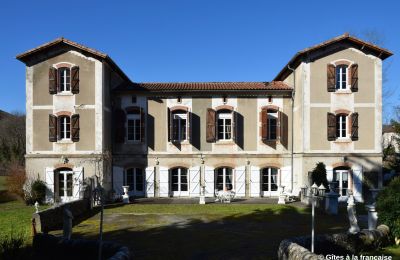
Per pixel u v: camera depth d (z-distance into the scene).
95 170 22.75
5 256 8.77
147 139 25.23
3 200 24.11
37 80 23.30
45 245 10.58
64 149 23.06
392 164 31.80
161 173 25.11
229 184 25.31
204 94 25.22
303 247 9.08
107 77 24.22
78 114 23.03
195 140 25.17
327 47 23.44
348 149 23.27
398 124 31.28
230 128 25.39
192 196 25.03
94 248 9.73
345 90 23.47
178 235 13.20
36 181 22.62
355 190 23.11
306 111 23.28
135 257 10.45
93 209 19.59
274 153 25.12
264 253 10.79
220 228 14.48
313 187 20.05
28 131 23.25
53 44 22.81
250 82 27.20
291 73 25.67
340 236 10.41
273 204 21.36
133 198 24.56
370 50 23.52
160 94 25.17
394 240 11.32
